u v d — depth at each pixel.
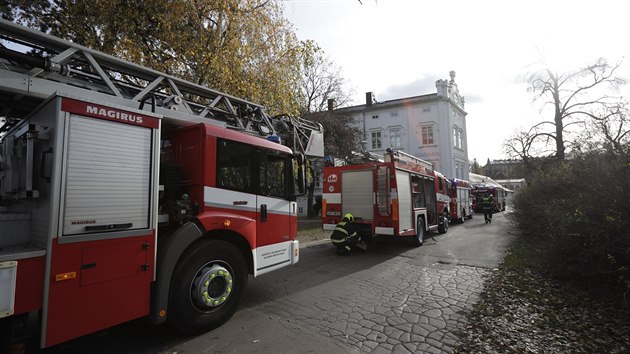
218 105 5.91
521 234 11.95
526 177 17.56
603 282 5.20
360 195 9.90
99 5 7.35
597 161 6.36
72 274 2.76
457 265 7.54
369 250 9.83
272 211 5.07
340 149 20.91
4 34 3.40
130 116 3.25
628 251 4.60
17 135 3.39
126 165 3.19
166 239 3.67
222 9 8.83
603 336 3.68
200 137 4.16
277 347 3.54
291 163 5.56
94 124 2.96
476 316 4.38
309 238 12.75
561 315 4.32
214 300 3.97
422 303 4.98
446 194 14.52
